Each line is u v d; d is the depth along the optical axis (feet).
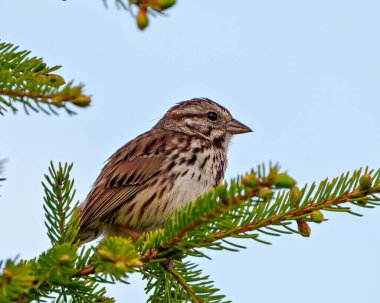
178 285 31.86
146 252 29.37
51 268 24.93
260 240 28.53
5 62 30.78
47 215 32.83
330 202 28.63
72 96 21.99
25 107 22.94
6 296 21.12
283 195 28.68
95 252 26.61
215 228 27.55
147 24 18.22
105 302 32.50
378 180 28.30
